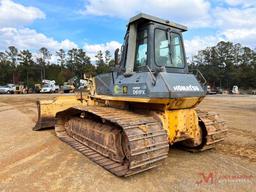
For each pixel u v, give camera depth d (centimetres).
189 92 499
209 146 591
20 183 429
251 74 7800
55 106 869
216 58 9038
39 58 9875
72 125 729
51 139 742
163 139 451
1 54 9381
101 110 550
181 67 568
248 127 941
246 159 554
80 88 866
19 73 8675
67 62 9906
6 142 707
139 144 416
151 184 422
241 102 2194
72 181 436
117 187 411
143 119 471
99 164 507
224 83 8425
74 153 599
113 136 503
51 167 505
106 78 619
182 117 527
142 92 473
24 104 1917
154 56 514
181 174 466
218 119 614
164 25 545
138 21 534
